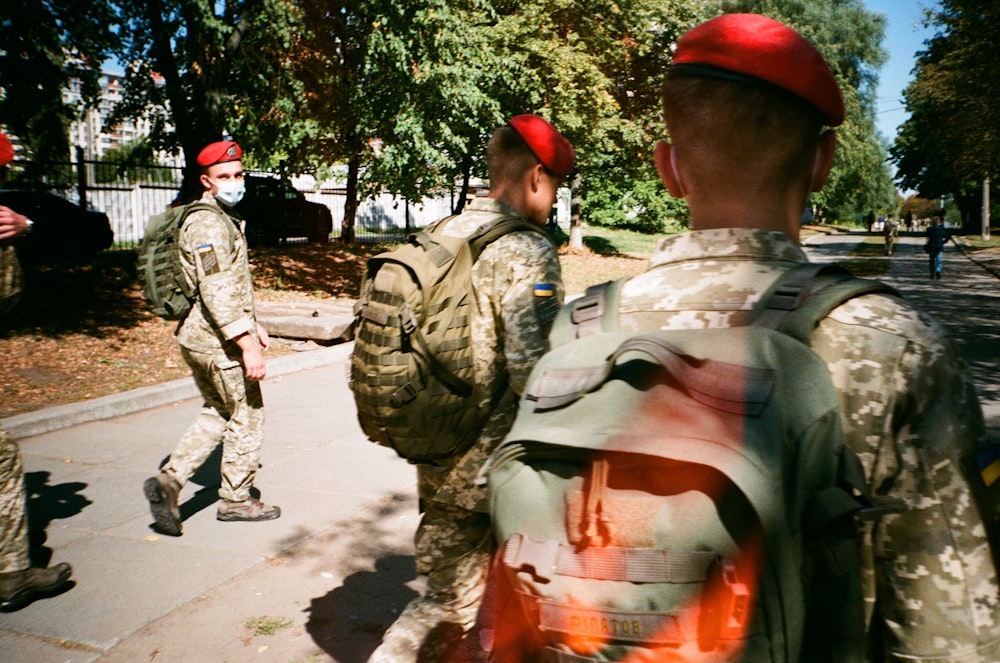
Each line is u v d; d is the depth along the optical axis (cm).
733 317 101
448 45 1241
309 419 629
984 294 1730
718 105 105
